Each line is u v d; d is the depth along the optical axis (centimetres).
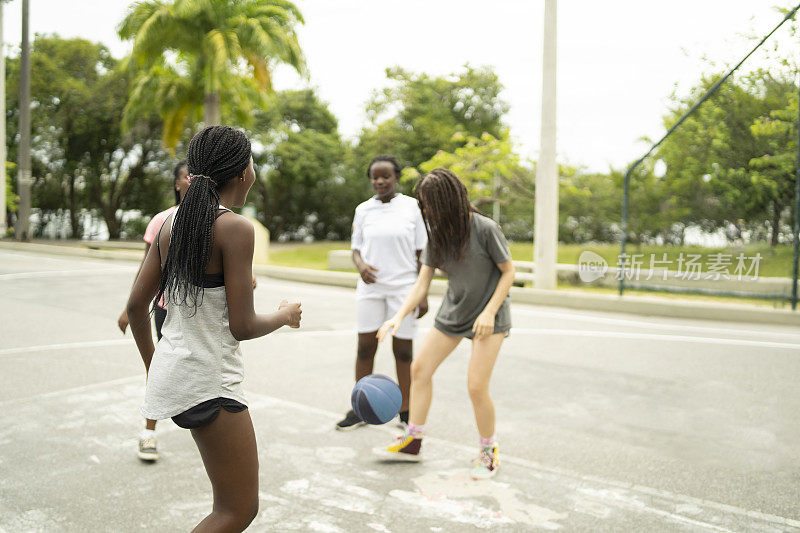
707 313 1001
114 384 567
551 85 1212
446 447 435
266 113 3553
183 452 415
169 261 219
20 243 2417
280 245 3356
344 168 3694
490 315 372
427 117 3278
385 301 473
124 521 326
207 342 217
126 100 3247
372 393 356
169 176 3556
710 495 367
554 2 1202
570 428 478
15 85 3120
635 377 627
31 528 317
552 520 334
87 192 3556
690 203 1145
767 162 1081
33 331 805
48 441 430
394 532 319
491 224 376
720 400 554
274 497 355
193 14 1998
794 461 420
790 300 994
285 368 641
